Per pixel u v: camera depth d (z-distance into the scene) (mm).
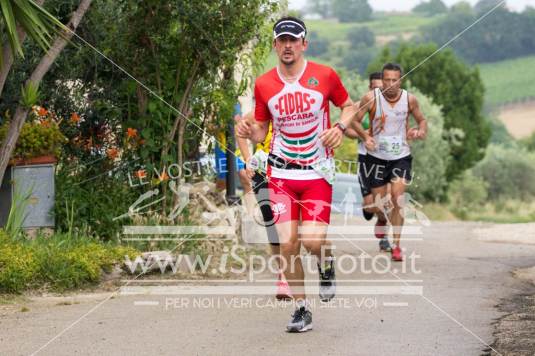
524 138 82000
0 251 9594
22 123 10086
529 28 96625
